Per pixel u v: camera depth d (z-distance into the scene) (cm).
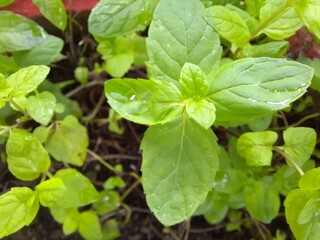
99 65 22
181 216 14
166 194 14
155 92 14
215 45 15
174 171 14
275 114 19
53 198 15
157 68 15
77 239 21
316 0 14
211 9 15
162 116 14
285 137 16
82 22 21
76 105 21
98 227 20
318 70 17
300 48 19
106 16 16
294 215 14
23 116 18
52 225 21
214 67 15
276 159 20
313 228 14
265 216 17
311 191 14
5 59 18
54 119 20
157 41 15
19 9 19
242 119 14
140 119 13
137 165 22
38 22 20
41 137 18
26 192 15
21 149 15
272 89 13
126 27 17
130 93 13
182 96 14
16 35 18
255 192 18
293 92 13
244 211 21
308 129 16
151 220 22
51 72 22
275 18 15
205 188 14
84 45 21
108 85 13
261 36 18
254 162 16
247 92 14
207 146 14
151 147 14
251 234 21
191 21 15
